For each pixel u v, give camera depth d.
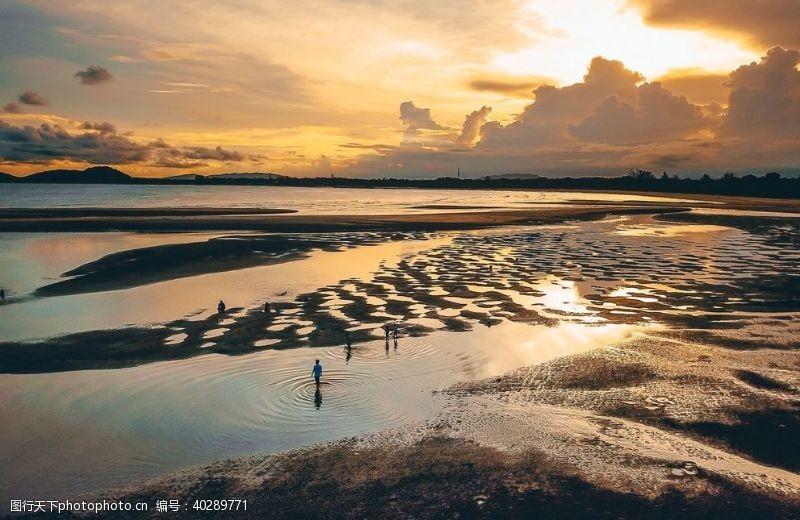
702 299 42.31
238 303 39.41
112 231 83.50
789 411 21.88
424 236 80.88
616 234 86.00
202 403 22.55
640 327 34.50
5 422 20.78
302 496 16.47
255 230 85.31
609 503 16.09
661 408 22.27
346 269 53.59
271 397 23.17
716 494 16.50
